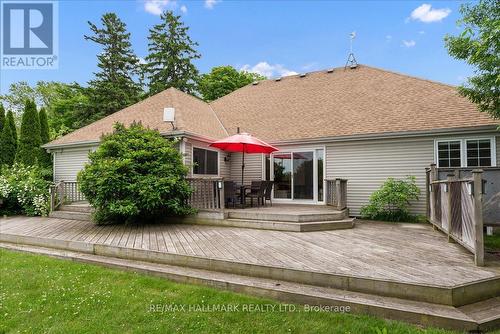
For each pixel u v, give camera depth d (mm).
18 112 29844
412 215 9523
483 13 5758
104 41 28219
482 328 2992
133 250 5434
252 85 16656
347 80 13750
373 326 3094
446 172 7344
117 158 8133
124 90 27719
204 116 12797
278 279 4195
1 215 10961
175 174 8414
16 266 5250
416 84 11625
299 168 11336
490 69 5703
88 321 3373
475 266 4242
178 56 29672
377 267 4191
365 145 10289
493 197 6492
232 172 12633
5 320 3418
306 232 7211
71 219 9680
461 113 9305
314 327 3111
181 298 3844
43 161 14875
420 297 3459
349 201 10484
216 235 6777
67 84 29328
